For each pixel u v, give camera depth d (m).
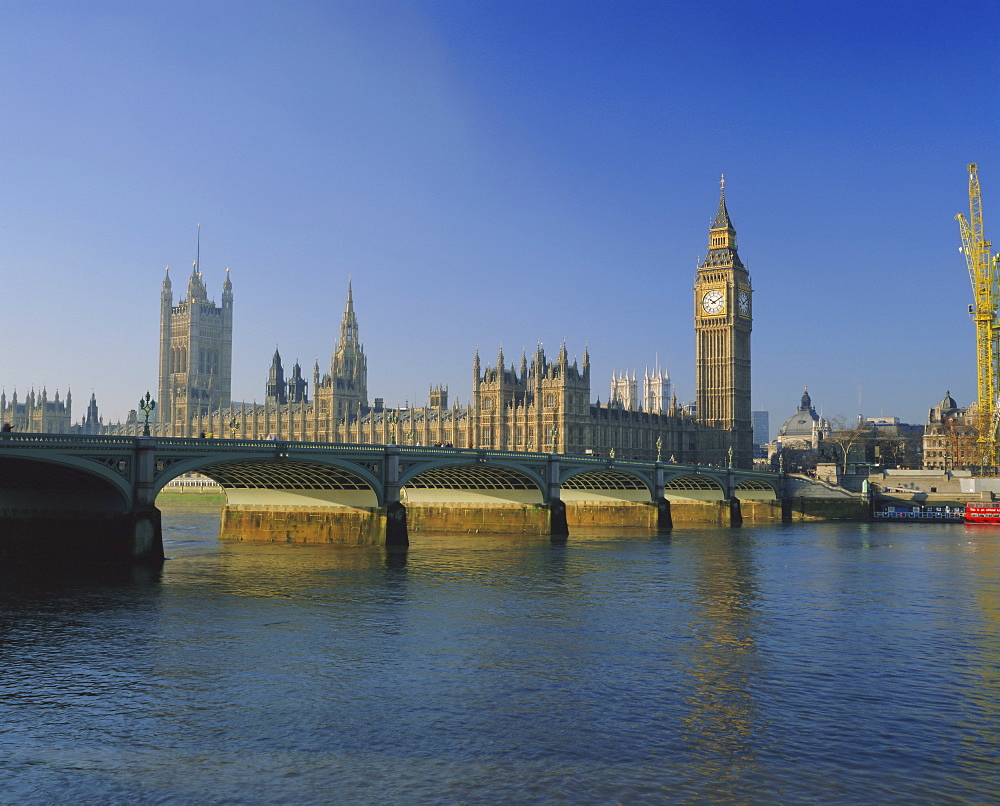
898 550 124.31
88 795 35.03
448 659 55.66
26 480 91.94
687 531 162.88
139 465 90.25
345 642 59.97
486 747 40.16
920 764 38.44
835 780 36.69
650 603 76.06
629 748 40.16
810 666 54.50
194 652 56.69
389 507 118.62
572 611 71.94
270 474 117.94
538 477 141.62
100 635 61.00
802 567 102.50
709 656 56.94
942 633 64.25
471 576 91.69
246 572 92.06
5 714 44.34
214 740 40.91
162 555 92.00
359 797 34.84
